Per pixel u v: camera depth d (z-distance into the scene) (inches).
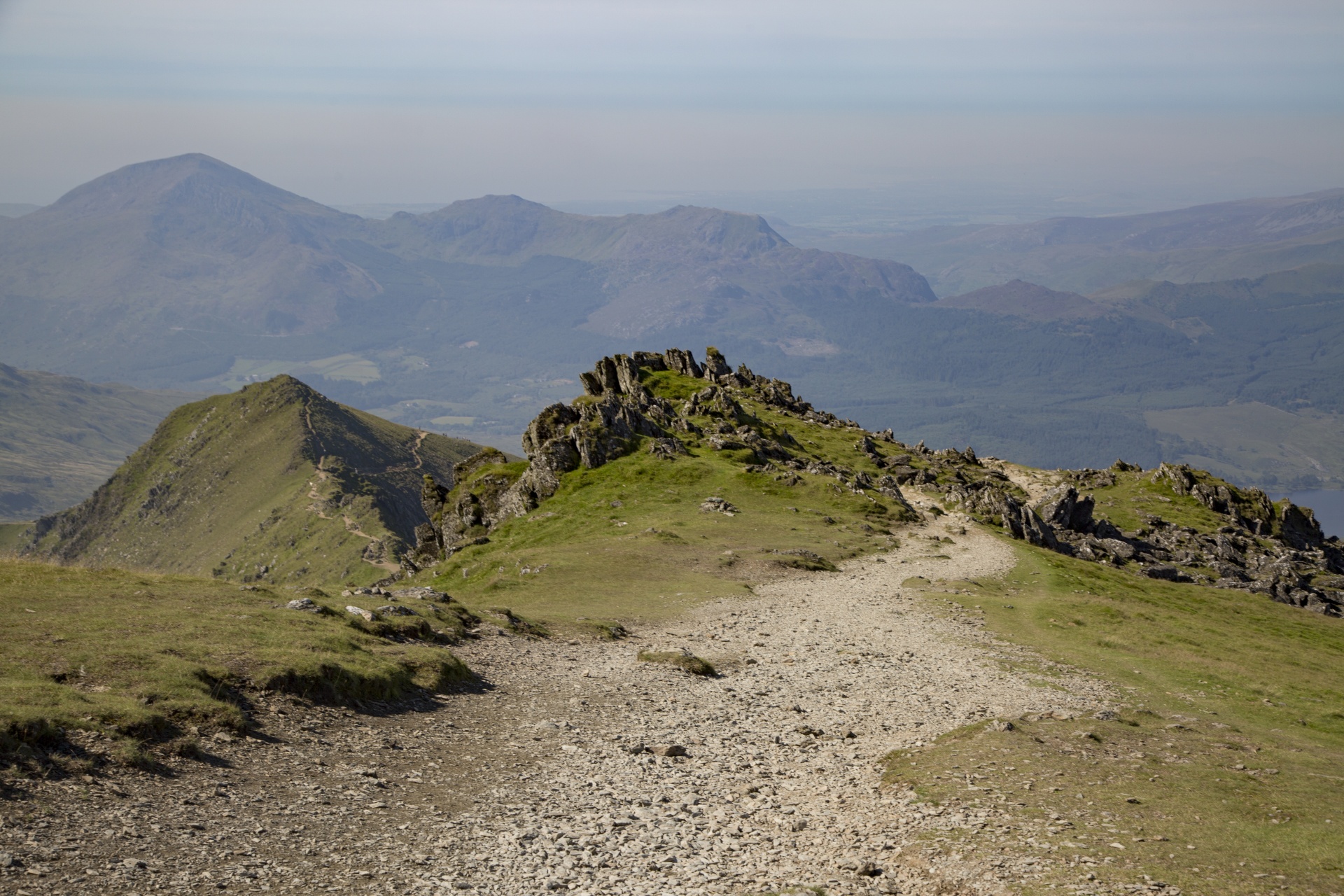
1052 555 3863.2
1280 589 4170.8
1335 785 1033.5
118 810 767.7
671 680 1616.6
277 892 684.7
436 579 3385.8
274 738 1024.2
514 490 4594.0
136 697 984.9
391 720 1195.9
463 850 819.4
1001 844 804.0
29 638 1117.7
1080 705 1546.5
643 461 4653.1
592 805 975.6
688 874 794.8
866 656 1915.6
